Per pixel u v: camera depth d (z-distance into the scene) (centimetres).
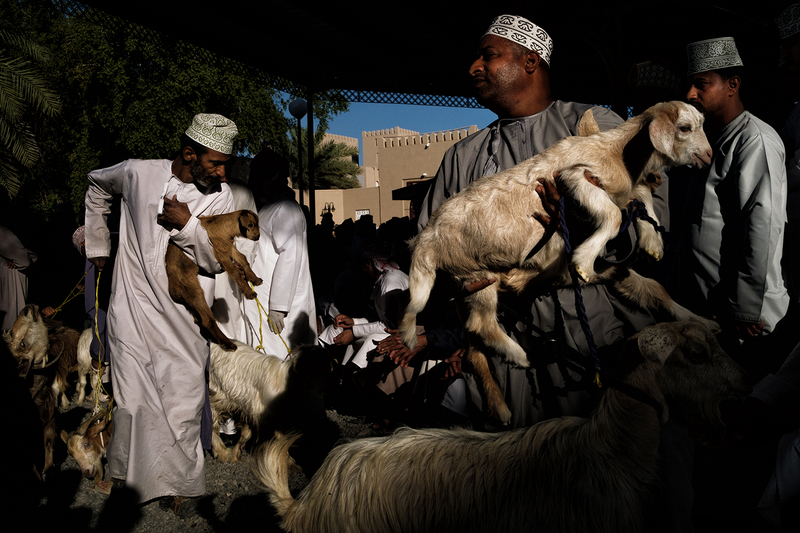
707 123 316
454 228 206
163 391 354
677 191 352
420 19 868
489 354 225
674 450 207
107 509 380
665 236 233
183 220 339
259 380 435
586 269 181
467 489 191
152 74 2064
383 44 969
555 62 1145
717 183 302
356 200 4081
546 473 184
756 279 272
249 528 357
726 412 183
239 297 471
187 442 362
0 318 657
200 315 356
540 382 228
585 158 192
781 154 287
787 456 179
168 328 354
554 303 223
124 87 2027
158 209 342
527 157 236
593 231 190
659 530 200
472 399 245
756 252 272
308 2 779
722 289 300
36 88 996
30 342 507
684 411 184
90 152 2112
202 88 2028
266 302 486
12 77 983
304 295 480
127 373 348
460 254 206
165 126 2058
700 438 181
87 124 2109
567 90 1345
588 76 1240
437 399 448
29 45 1061
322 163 3788
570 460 182
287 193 491
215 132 342
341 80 1101
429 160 3756
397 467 200
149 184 346
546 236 196
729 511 277
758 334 277
